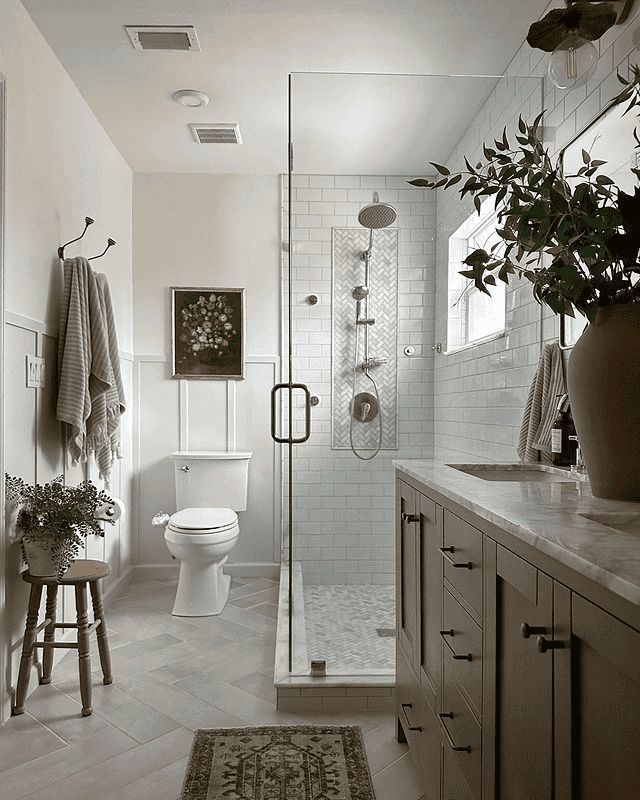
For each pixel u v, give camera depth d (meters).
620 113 1.93
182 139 3.97
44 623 2.59
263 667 2.95
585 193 1.38
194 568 3.75
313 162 2.76
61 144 3.11
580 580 0.86
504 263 1.58
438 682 1.71
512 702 1.14
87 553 3.50
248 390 4.54
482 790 1.30
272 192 4.56
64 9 2.66
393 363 2.79
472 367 2.75
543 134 2.59
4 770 2.07
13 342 2.53
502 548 1.19
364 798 1.93
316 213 2.77
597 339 1.38
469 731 1.40
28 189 2.70
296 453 2.79
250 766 2.10
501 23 2.73
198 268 4.54
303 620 2.73
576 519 1.12
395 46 2.94
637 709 0.72
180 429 4.53
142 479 4.52
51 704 2.54
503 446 2.74
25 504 2.52
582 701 0.86
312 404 2.80
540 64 2.68
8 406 2.48
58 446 3.05
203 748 2.21
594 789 0.83
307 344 2.80
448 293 2.77
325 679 2.57
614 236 1.35
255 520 4.55
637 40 1.85
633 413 1.31
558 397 2.28
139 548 4.51
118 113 3.62
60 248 3.06
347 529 2.77
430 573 1.82
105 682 2.74
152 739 2.28
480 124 2.73
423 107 2.75
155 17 2.71
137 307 4.52
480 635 1.33
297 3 2.61
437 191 2.77
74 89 3.30
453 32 2.81
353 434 2.79
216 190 4.54
